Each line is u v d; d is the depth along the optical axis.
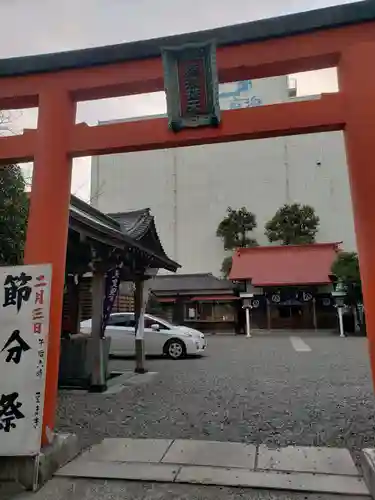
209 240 42.41
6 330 3.53
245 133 3.76
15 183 5.70
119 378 8.77
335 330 24.70
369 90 3.59
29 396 3.42
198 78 3.75
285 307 26.00
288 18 3.74
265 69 3.88
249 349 15.18
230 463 3.80
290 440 4.48
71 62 4.14
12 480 3.32
